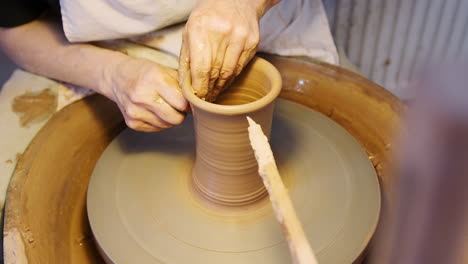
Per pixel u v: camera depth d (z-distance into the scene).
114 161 0.97
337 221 0.81
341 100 1.13
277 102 1.15
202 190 0.84
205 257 0.77
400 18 1.76
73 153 1.00
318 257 0.75
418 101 0.16
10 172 0.91
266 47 1.21
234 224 0.81
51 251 0.80
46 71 1.11
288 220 0.45
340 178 0.91
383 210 0.93
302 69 1.19
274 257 0.75
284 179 0.91
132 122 0.88
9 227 0.75
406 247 0.18
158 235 0.81
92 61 1.01
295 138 1.02
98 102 1.09
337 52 1.29
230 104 0.86
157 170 0.95
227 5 0.76
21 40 1.13
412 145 0.16
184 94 0.70
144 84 0.83
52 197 0.90
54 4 1.15
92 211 0.86
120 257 0.77
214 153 0.74
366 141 1.08
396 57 1.91
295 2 1.24
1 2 1.08
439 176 0.16
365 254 0.81
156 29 1.06
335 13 1.78
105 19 0.99
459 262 0.16
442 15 1.75
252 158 0.75
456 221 0.16
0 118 1.02
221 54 0.73
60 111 1.02
